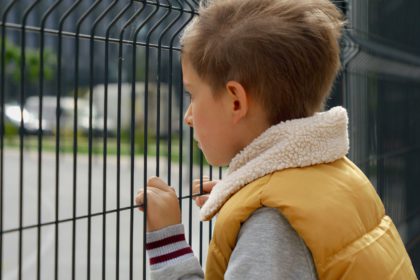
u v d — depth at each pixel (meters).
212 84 1.68
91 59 1.82
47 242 9.52
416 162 5.96
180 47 2.03
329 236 1.52
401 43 5.21
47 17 1.67
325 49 1.69
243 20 1.66
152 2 1.97
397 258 1.68
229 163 1.74
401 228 5.07
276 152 1.61
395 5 4.96
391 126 4.79
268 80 1.63
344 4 3.24
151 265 1.78
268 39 1.62
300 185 1.57
